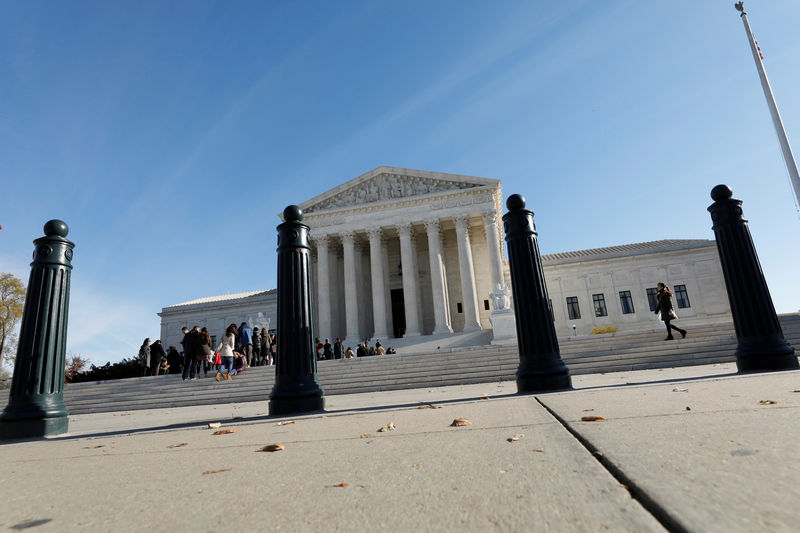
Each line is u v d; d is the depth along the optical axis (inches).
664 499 66.1
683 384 249.6
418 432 150.4
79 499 93.2
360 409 264.8
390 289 1824.6
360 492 84.2
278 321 276.5
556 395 239.0
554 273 2073.1
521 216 301.3
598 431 122.0
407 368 714.2
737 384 222.7
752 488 67.8
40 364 256.1
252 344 982.4
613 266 2030.0
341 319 1820.9
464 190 1684.3
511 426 145.3
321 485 91.2
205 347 741.3
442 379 629.3
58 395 261.4
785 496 63.7
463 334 1504.7
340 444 138.8
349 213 1753.2
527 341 284.0
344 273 1812.3
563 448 105.8
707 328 697.0
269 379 693.3
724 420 123.2
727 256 334.0
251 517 74.3
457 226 1673.2
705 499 64.9
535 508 68.1
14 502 93.7
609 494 71.2
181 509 81.3
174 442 175.2
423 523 66.1
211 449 148.1
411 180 1784.0
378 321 1626.5
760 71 788.6
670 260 1993.1
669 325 678.5
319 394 270.1
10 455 171.6
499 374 620.7
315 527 67.7
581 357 647.8
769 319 315.9
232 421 254.2
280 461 118.6
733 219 334.3
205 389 683.4
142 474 114.8
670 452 92.7
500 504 71.4
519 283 292.7
